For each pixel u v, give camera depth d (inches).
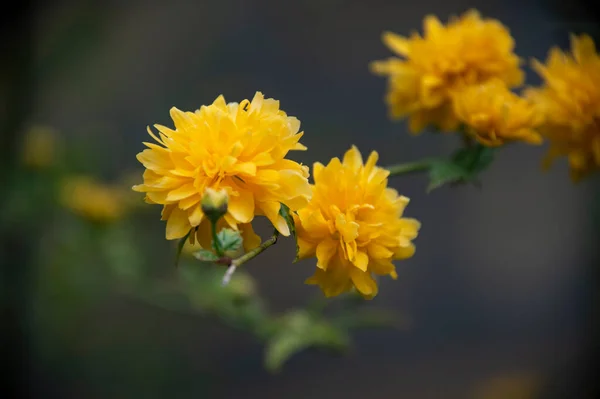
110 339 32.4
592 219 27.1
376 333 36.5
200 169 18.6
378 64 22.0
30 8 27.2
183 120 18.8
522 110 20.9
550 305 37.1
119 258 26.4
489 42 21.5
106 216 26.5
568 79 21.5
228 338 35.0
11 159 27.6
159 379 32.8
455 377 35.1
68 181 27.6
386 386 35.1
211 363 34.2
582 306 31.7
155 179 18.7
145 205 27.1
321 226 19.2
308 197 18.6
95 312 32.0
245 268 36.7
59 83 32.8
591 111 21.3
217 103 19.0
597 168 21.7
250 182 18.6
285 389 34.6
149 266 28.7
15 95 27.5
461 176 20.9
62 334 29.8
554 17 24.2
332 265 19.3
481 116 20.9
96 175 29.1
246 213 18.6
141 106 36.6
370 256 19.3
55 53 30.4
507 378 34.3
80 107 34.8
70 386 30.4
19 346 27.5
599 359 30.0
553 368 33.8
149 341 33.1
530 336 36.2
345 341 23.7
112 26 34.0
